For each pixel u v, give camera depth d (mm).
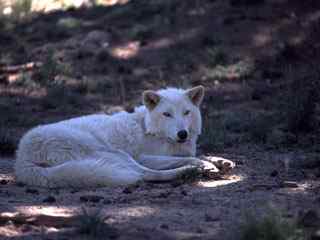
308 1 43875
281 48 38281
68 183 17000
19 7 57750
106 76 38844
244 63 37438
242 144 23031
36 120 29562
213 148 22000
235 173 18406
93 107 32562
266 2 46344
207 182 17406
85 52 42750
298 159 19938
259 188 16422
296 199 15258
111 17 51594
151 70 39406
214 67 38438
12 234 13039
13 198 15945
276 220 12359
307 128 23969
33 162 17516
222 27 44062
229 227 13234
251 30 42469
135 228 13336
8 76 39031
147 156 18281
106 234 12867
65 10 57000
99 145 17906
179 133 17812
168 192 16188
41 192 16625
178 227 13453
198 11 47719
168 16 48344
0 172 19641
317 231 12383
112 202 15422
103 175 16953
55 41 46938
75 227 13375
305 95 24953
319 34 37688
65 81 35938
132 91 35375
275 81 34344
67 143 17578
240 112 28641
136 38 45156
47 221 13594
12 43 47281
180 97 18250
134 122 18453
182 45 42875
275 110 27984
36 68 39375
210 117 27562
